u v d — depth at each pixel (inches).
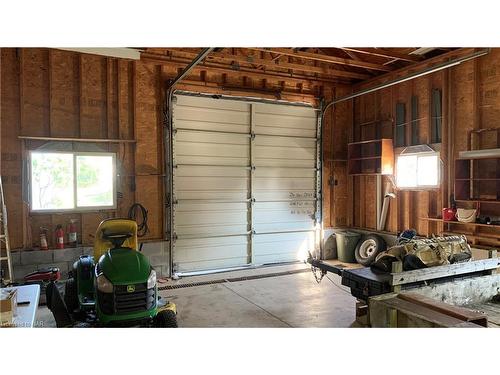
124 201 233.5
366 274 151.0
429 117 244.4
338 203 306.2
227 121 263.6
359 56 275.0
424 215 250.4
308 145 295.0
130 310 124.9
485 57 214.2
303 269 263.7
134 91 233.5
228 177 264.8
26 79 208.1
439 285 149.3
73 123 219.9
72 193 217.9
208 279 237.0
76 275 152.6
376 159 278.1
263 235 277.1
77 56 220.1
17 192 206.8
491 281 162.2
